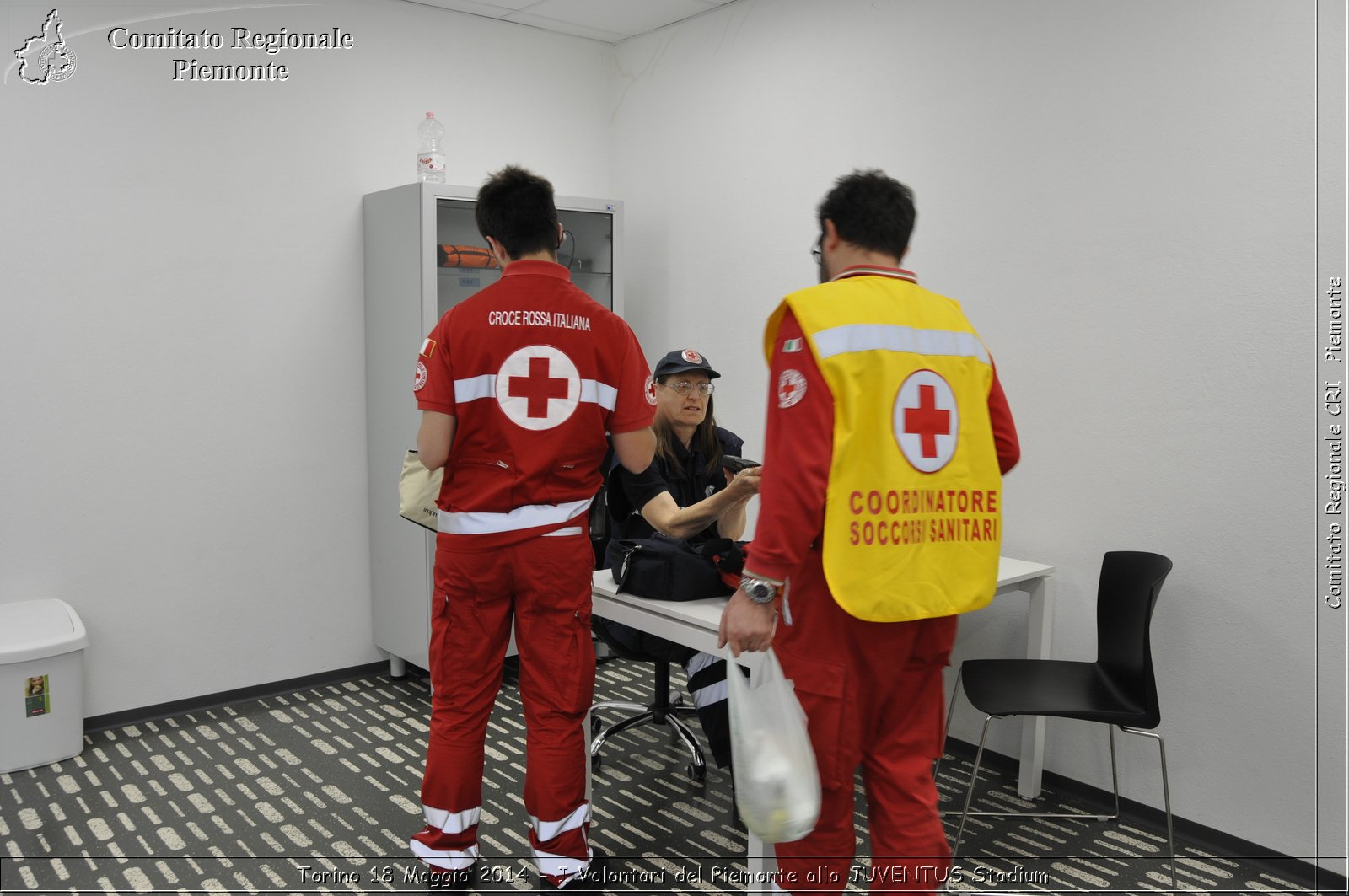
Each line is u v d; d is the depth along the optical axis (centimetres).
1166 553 296
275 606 409
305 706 396
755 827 184
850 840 196
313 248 409
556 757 252
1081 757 319
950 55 345
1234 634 283
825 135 392
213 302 385
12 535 347
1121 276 303
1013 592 337
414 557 404
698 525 249
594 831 292
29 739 331
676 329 469
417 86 433
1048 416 324
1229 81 277
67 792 314
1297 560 270
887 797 191
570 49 482
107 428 364
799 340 179
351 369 423
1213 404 284
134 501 372
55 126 348
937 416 184
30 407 348
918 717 194
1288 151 266
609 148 501
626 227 493
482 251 414
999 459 206
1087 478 314
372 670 438
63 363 354
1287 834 275
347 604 430
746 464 263
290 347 406
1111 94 302
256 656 405
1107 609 290
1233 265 279
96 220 358
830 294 181
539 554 244
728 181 437
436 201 387
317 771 332
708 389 311
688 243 459
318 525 419
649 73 474
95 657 367
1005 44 329
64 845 280
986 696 272
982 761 348
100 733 365
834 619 184
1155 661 300
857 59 377
